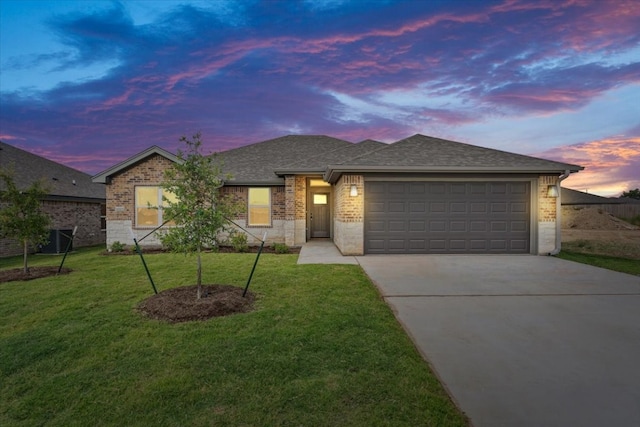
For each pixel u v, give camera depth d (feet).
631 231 64.08
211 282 24.16
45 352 13.21
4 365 12.29
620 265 31.50
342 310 17.54
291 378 11.01
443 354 12.89
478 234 36.40
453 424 8.72
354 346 13.32
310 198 54.85
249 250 42.88
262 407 9.48
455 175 36.24
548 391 10.30
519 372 11.49
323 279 24.48
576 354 12.85
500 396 10.05
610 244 45.39
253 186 47.55
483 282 23.89
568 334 14.79
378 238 36.37
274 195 47.78
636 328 15.46
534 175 36.27
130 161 44.16
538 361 12.29
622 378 11.05
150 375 11.33
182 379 10.94
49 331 15.30
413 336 14.64
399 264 30.58
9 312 18.40
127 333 14.89
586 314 17.34
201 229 18.63
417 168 34.83
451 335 14.74
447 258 33.88
